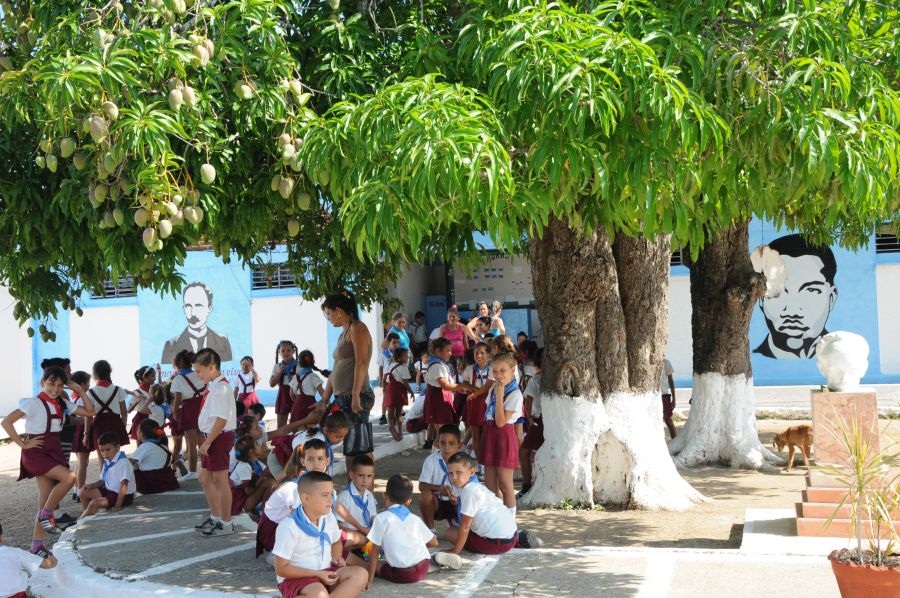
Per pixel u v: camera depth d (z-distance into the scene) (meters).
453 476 6.57
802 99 4.99
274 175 6.37
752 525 6.97
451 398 10.95
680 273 19.78
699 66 5.09
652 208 4.87
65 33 5.75
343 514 6.29
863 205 5.04
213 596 5.67
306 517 5.27
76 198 6.03
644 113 4.83
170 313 22.25
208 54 5.63
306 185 6.45
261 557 6.64
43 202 6.29
